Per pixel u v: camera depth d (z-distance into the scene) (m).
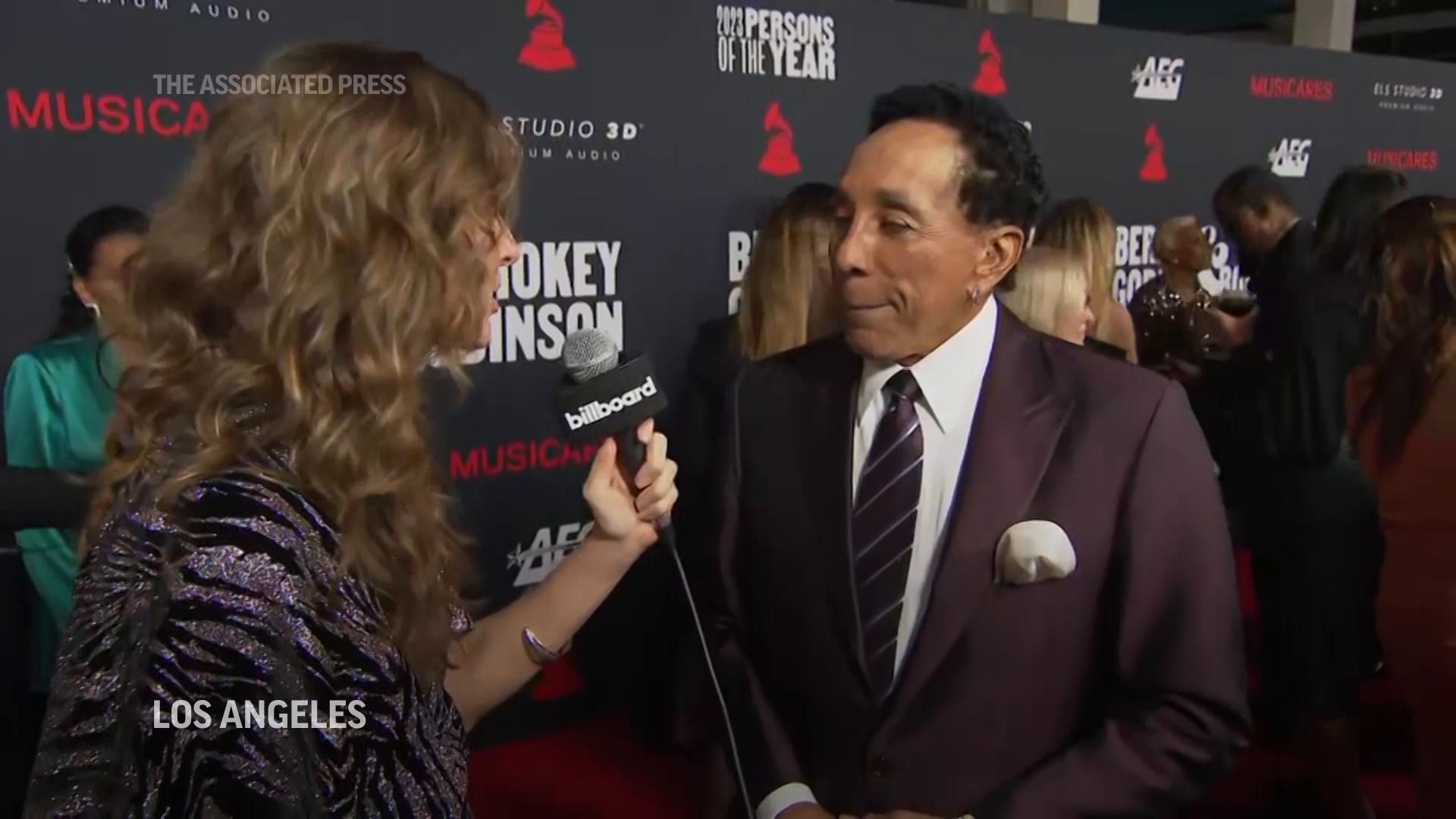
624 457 1.16
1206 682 1.05
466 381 0.86
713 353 2.44
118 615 0.68
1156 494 1.07
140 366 0.74
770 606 1.21
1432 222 1.79
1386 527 1.86
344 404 0.72
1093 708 1.13
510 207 0.87
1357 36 8.71
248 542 0.67
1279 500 2.51
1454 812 1.79
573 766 2.74
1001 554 1.05
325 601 0.69
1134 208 3.97
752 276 2.25
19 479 1.55
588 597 1.13
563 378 1.16
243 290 0.72
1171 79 3.98
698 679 1.82
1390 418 1.82
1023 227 1.10
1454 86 5.08
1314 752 2.50
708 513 1.33
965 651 1.08
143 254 0.75
